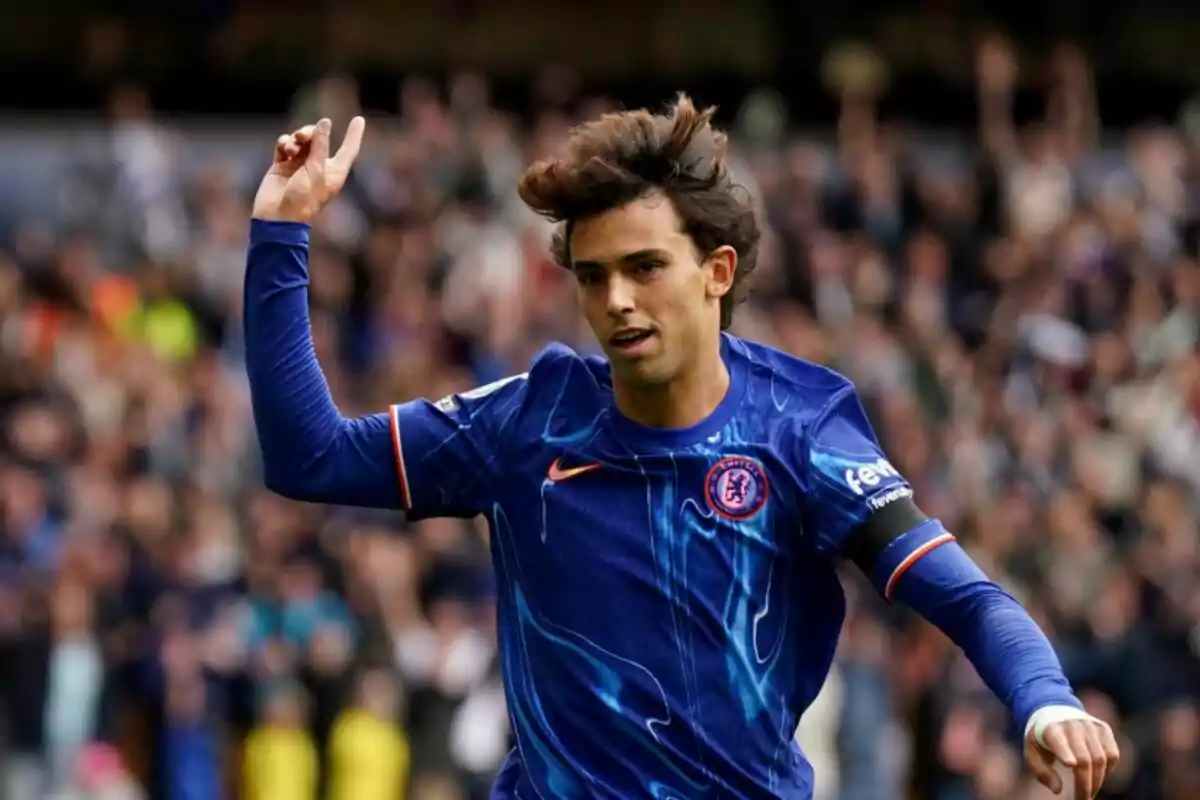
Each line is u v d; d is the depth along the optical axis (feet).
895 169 185.37
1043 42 244.01
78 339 145.69
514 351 150.00
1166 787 129.08
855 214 179.52
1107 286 174.50
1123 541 146.41
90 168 175.52
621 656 43.70
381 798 116.98
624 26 244.63
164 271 156.15
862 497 43.55
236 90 230.89
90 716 115.14
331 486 45.29
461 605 122.93
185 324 154.61
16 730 113.60
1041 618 134.10
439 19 238.89
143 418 134.62
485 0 241.35
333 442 45.27
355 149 45.80
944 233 180.24
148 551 120.57
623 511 44.09
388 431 45.52
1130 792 129.90
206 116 229.86
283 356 44.88
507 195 167.73
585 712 43.83
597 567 44.01
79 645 115.24
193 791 115.24
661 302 43.06
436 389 138.72
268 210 45.06
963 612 42.60
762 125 193.36
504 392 45.80
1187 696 132.05
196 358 148.05
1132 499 152.76
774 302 164.55
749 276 45.39
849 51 234.17
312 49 233.96
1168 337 172.24
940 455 146.82
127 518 121.80
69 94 229.66
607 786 43.52
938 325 168.35
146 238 164.35
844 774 120.78
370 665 118.93
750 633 43.70
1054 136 201.16
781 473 44.01
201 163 184.34
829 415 44.55
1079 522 139.74
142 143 179.63
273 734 116.67
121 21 231.71
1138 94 245.04
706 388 44.29
